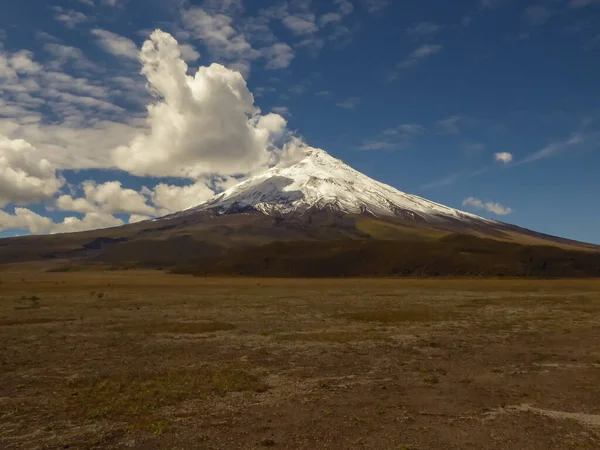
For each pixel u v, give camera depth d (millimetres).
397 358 27203
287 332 37656
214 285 121062
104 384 20703
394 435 14586
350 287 112688
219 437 14383
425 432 14891
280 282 144750
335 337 34875
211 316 48906
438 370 24109
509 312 53312
